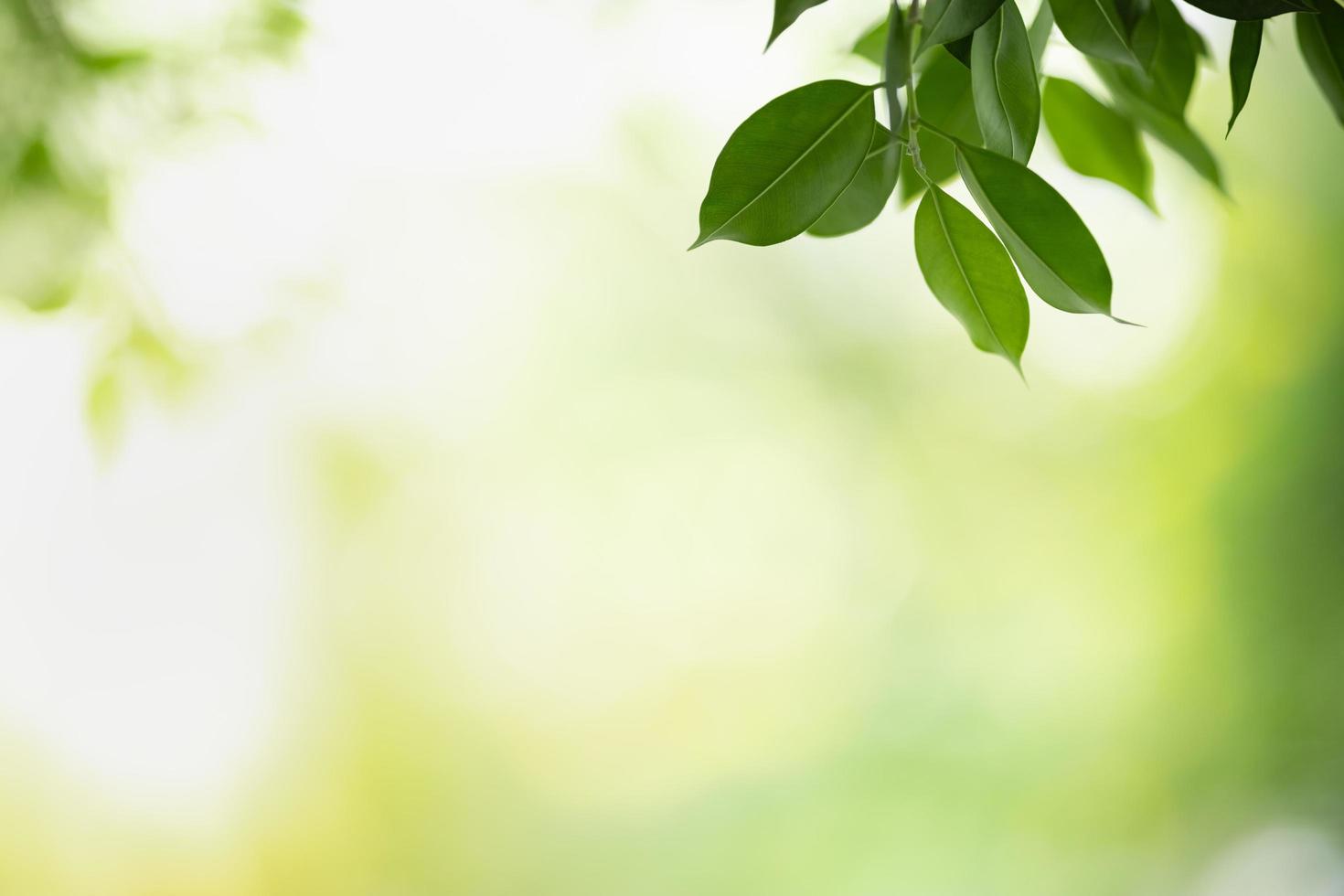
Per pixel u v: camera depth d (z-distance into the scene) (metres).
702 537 11.09
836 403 11.09
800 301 11.04
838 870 10.19
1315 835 7.63
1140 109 1.69
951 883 9.74
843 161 1.55
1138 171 1.71
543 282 10.69
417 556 10.43
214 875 9.20
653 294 10.92
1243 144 8.18
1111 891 8.85
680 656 11.02
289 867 9.59
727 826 10.54
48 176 2.12
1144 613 9.30
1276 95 8.05
